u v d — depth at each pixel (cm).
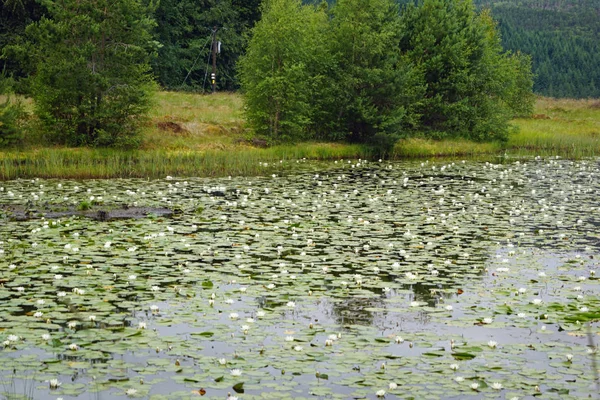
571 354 764
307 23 3666
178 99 3984
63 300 934
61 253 1199
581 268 1159
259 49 3341
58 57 2747
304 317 888
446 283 1053
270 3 3469
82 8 2775
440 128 4038
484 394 668
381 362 743
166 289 997
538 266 1170
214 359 744
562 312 914
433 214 1673
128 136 2764
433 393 668
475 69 4116
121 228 1436
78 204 1695
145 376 698
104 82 2670
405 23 4222
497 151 3753
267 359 745
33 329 821
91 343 782
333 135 3503
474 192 2072
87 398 648
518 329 855
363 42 3478
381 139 3400
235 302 942
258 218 1574
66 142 2733
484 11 5709
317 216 1612
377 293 998
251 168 2598
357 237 1383
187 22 5300
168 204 1736
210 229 1439
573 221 1600
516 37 14875
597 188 2192
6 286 992
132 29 2859
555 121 5184
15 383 677
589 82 14038
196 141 3031
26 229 1405
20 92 2822
